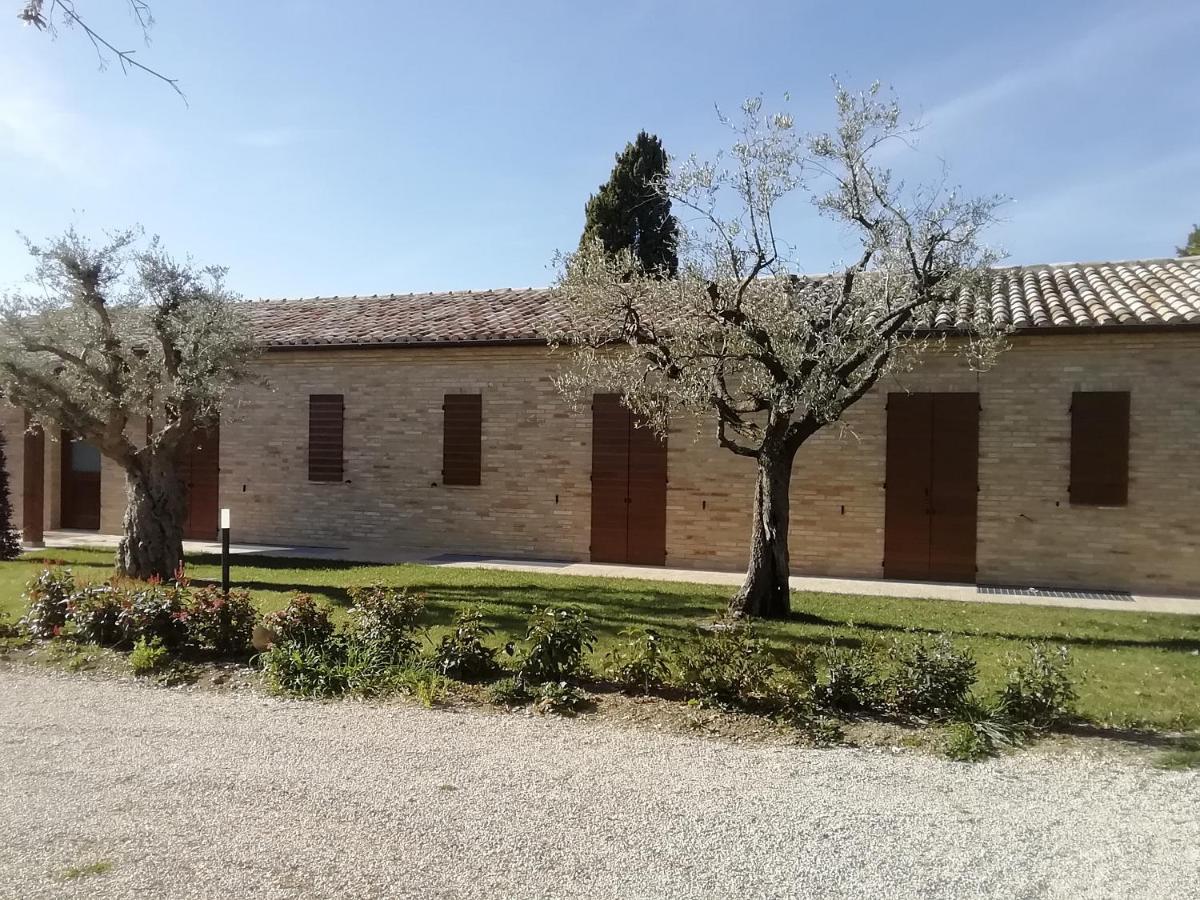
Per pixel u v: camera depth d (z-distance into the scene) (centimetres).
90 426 1127
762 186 950
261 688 693
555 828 434
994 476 1307
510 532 1567
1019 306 1319
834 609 1074
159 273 1127
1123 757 550
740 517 1433
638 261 1031
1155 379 1235
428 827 434
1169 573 1227
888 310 959
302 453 1708
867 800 475
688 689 662
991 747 563
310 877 383
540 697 650
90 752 547
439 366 1614
